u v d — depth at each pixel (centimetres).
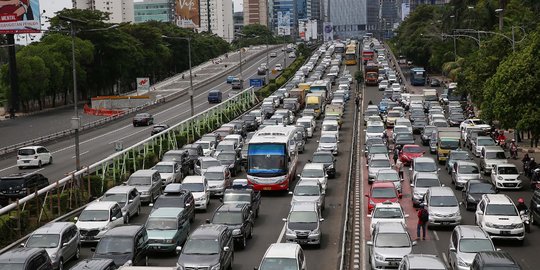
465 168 4975
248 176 4900
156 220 3388
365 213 4197
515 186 4856
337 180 5438
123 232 3012
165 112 10731
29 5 10644
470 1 13062
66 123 9825
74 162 6397
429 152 6738
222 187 4875
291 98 10181
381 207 3594
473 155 6531
